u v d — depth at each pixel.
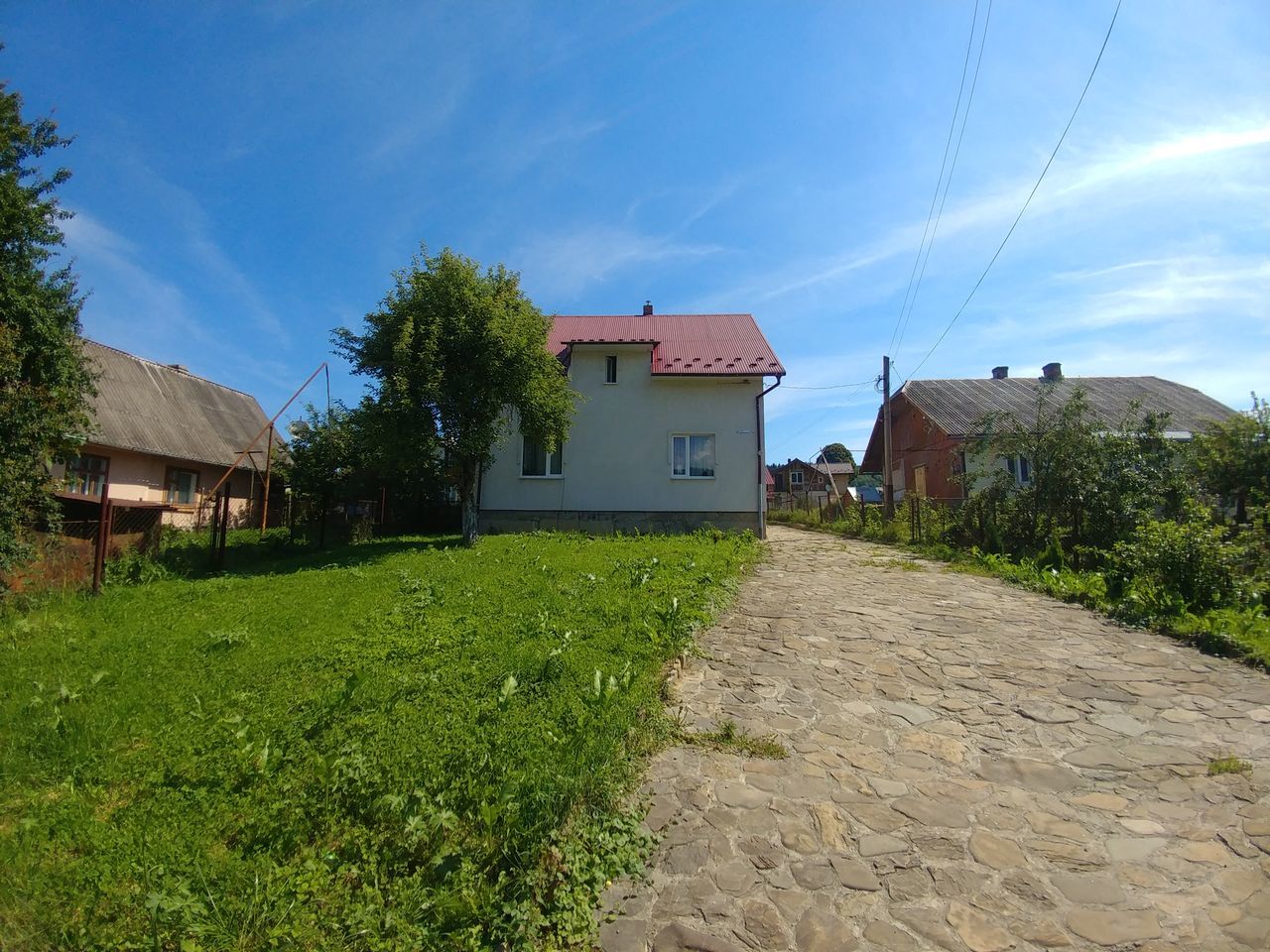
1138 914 2.55
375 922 2.56
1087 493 10.22
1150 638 6.14
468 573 9.06
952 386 24.53
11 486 7.79
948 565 10.79
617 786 3.47
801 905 2.67
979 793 3.47
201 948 2.47
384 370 12.12
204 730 4.29
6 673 5.49
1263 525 8.38
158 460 18.52
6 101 10.34
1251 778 3.51
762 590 8.52
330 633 6.29
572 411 14.08
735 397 15.60
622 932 2.56
